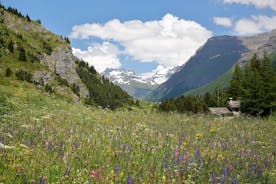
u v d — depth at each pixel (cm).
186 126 1758
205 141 1358
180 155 1030
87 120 1661
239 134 1678
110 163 893
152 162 944
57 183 709
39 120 1432
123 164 900
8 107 1623
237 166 1019
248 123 2162
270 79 5778
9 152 820
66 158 868
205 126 1848
